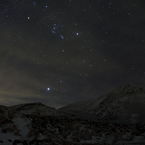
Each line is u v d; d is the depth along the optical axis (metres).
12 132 14.88
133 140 20.80
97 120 54.94
